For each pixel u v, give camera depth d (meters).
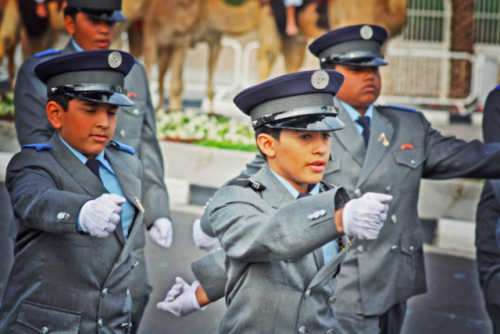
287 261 4.00
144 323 8.37
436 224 12.50
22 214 4.11
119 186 4.79
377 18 19.95
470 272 10.79
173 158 16.12
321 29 21.05
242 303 4.03
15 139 18.75
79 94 4.48
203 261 4.57
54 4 21.45
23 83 6.50
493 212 6.63
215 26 21.89
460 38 27.25
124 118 7.02
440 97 28.78
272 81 4.05
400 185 6.10
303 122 3.99
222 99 29.17
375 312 5.89
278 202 4.11
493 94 6.52
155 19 20.91
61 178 4.45
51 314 4.35
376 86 6.25
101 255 4.47
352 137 6.13
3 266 9.84
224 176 15.35
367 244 6.00
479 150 5.87
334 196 3.59
